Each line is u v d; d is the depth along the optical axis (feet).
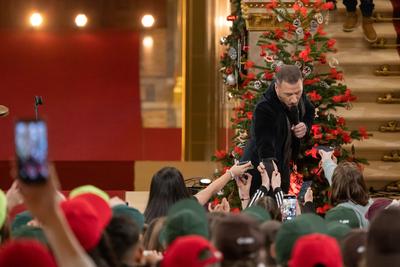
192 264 19.10
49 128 73.51
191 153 73.51
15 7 82.74
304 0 48.73
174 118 76.84
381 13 58.80
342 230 24.54
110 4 84.89
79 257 16.29
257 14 50.72
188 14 75.92
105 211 21.35
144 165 68.74
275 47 47.62
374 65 56.44
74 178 66.69
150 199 34.45
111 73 79.87
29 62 80.02
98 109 76.18
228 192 46.52
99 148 71.72
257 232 20.12
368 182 53.16
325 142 46.88
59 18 84.64
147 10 82.89
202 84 75.56
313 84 47.42
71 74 79.30
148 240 27.25
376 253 19.43
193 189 49.80
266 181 39.86
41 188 15.47
